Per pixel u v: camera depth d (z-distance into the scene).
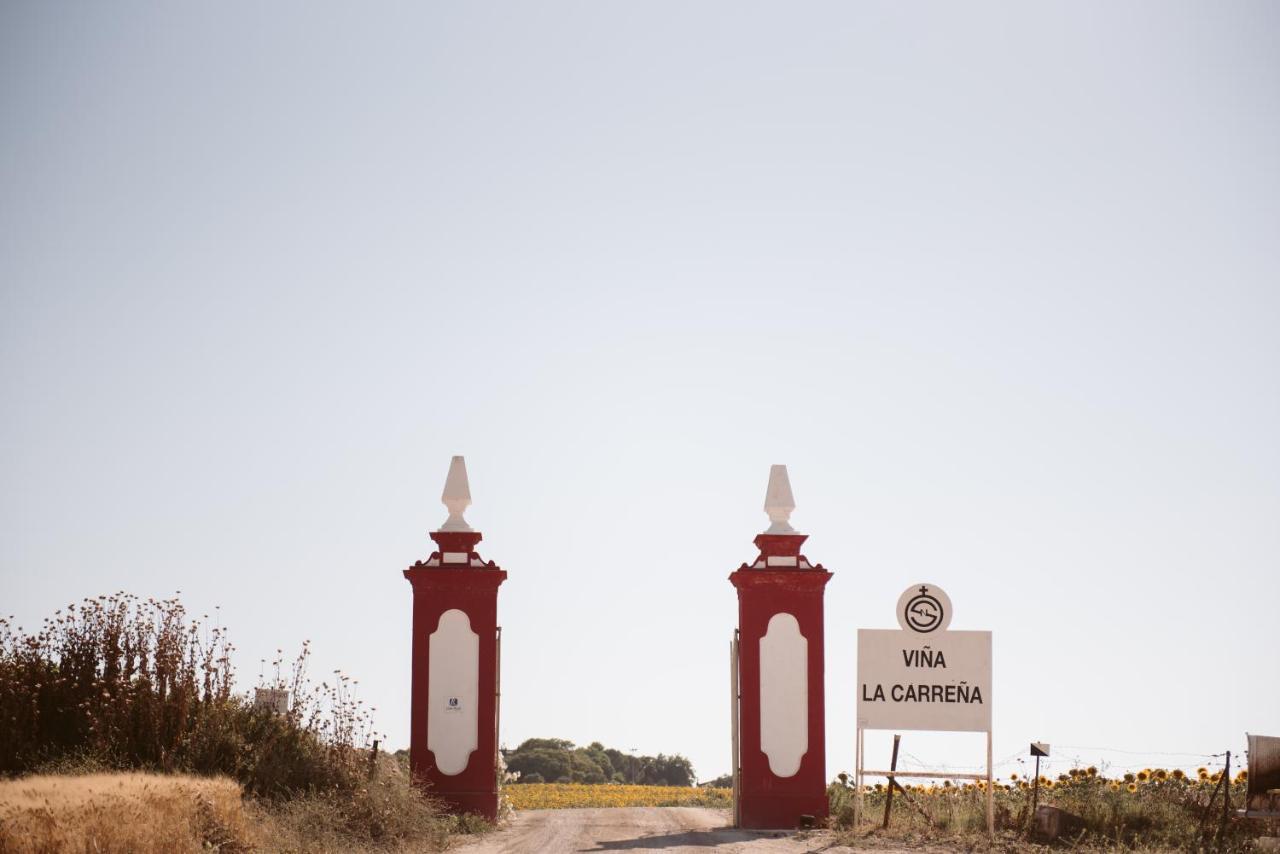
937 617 21.56
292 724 21.52
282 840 17.06
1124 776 22.70
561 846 19.52
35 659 20.25
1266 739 18.98
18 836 12.02
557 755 74.38
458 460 24.86
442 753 23.52
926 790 26.06
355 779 20.59
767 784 23.25
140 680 20.16
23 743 18.59
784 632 23.75
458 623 23.97
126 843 13.13
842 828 21.53
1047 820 19.97
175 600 21.12
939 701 21.31
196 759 19.55
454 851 18.97
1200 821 19.89
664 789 41.59
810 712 23.50
